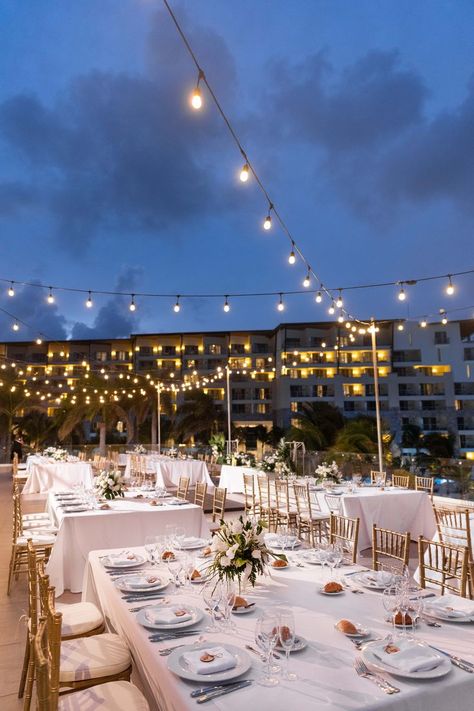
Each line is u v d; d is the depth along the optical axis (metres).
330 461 13.40
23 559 6.02
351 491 8.52
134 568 3.66
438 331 49.44
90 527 5.91
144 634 2.52
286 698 1.88
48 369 51.88
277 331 51.75
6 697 3.43
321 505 8.42
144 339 52.91
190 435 36.69
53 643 2.19
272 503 9.52
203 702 1.86
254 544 3.05
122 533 6.05
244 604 2.79
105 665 2.71
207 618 2.70
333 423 39.50
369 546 7.80
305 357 50.53
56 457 17.41
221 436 18.53
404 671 2.03
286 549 4.17
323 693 1.91
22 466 20.94
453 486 10.99
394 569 3.28
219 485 15.57
